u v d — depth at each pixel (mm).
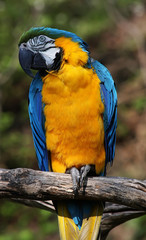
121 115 17078
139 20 19391
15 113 17344
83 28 17016
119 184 4898
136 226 12812
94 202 5301
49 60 5562
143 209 4961
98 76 5574
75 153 5477
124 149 16391
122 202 4914
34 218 14180
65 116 5316
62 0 15781
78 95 5266
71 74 5230
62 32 5617
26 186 4605
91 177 5004
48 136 5531
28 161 15398
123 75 18516
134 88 17562
